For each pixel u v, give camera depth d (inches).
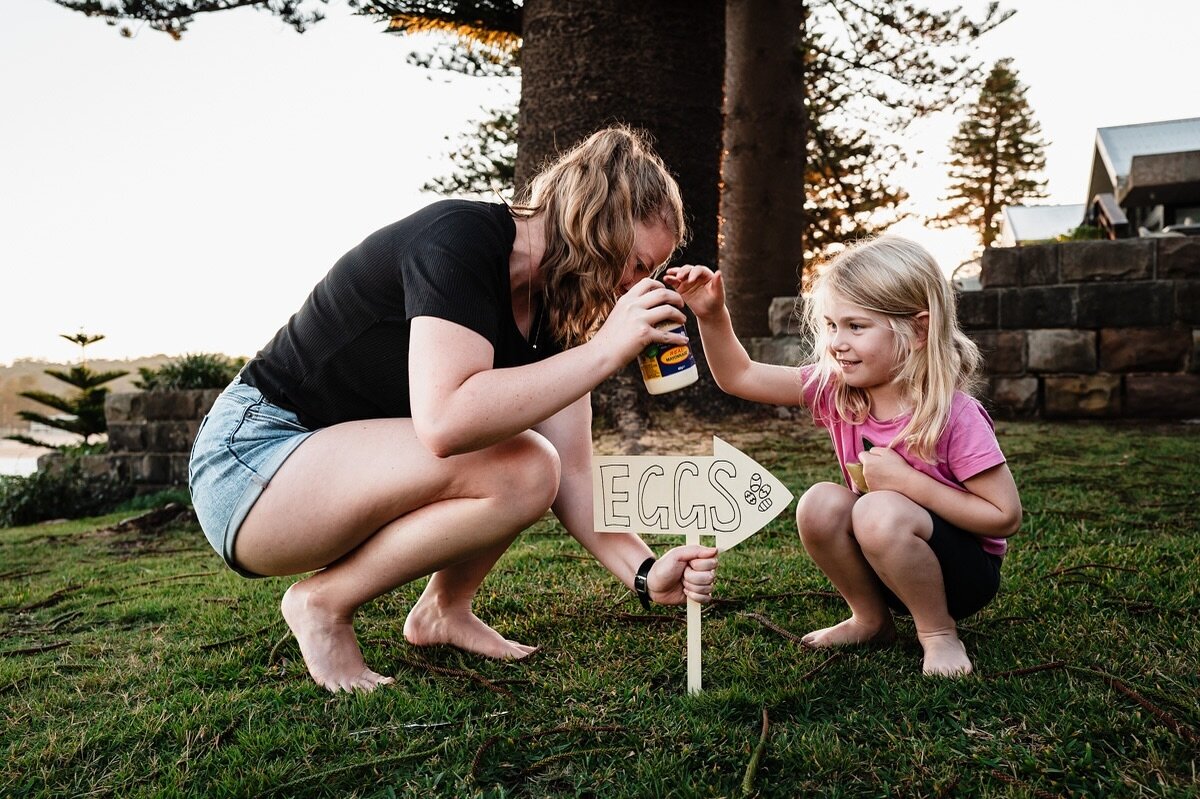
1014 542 114.0
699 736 58.6
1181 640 72.1
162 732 64.2
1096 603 83.8
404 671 74.2
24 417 458.6
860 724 60.2
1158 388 246.1
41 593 120.0
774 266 380.2
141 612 102.9
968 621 81.6
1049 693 62.2
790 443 219.5
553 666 74.9
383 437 67.1
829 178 588.4
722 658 74.2
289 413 69.9
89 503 293.3
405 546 67.6
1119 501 139.1
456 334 60.0
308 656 71.5
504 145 547.5
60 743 62.7
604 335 60.7
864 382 73.4
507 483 65.7
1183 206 442.6
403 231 65.3
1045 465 176.1
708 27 238.1
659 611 89.7
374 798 53.5
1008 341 258.1
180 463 292.0
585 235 64.5
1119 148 600.4
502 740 59.7
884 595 77.0
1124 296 248.5
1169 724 56.9
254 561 70.1
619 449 215.9
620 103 231.6
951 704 61.7
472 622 80.4
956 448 70.7
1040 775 52.3
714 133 240.1
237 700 69.1
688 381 63.4
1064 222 893.2
